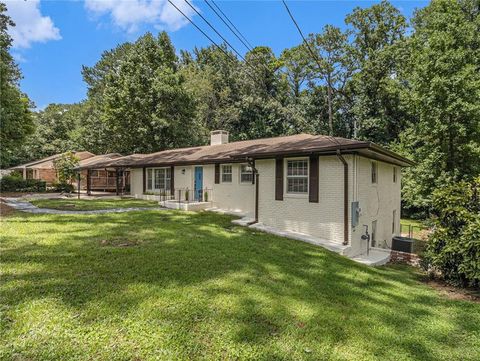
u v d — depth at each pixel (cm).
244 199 1338
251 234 899
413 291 565
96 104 3791
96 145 3569
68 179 2330
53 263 522
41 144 3669
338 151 831
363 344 344
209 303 405
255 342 327
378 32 2620
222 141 1883
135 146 2922
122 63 2950
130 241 711
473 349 359
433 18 1677
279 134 3128
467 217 610
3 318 335
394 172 1388
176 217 1137
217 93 3403
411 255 880
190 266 548
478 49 1722
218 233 874
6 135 1653
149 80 2719
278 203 1018
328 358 312
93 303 380
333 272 611
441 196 670
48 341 300
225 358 297
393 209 1368
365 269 686
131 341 310
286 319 382
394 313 441
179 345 310
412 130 1872
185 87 2911
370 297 497
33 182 2244
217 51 3734
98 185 2641
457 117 1504
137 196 1923
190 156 1631
